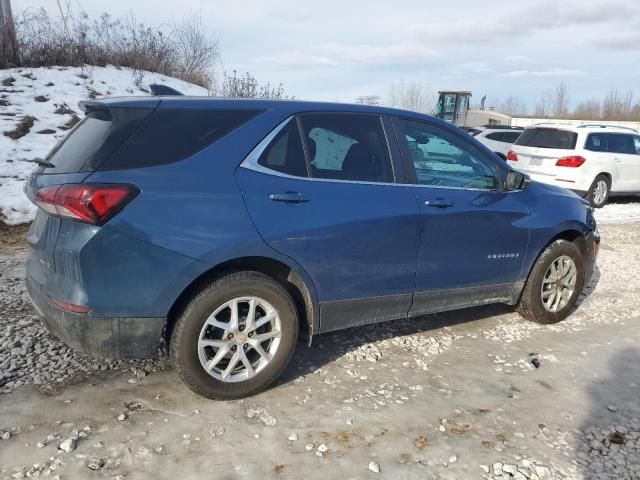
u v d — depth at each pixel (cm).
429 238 367
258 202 302
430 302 388
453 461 272
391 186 354
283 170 317
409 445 283
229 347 308
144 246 274
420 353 395
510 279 429
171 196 280
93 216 263
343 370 363
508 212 409
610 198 1341
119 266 271
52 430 280
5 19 1242
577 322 474
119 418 293
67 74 1259
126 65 1483
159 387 328
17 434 275
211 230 287
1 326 400
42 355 358
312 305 331
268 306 314
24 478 244
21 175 851
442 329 443
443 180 385
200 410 306
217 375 307
